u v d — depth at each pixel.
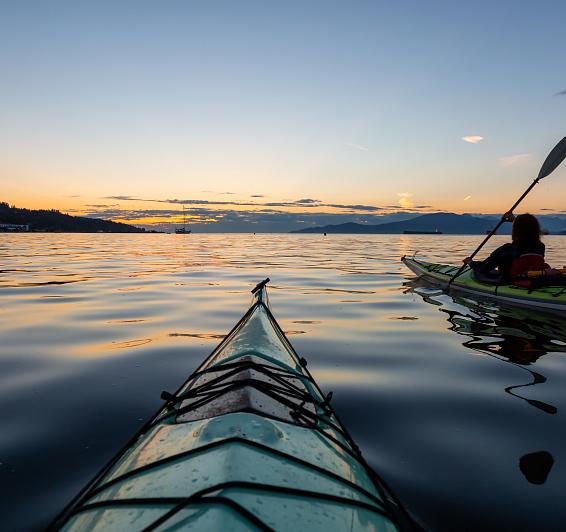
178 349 4.73
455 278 8.87
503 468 2.32
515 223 7.07
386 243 45.44
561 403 3.20
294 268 15.18
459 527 1.84
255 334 3.29
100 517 1.42
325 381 3.71
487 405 3.17
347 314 6.82
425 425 2.84
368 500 1.62
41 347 4.80
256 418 1.83
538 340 5.06
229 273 13.28
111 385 3.59
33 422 2.87
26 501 2.02
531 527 1.84
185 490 1.40
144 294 8.84
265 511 1.29
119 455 1.93
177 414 2.17
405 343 4.98
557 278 6.61
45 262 17.33
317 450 1.82
